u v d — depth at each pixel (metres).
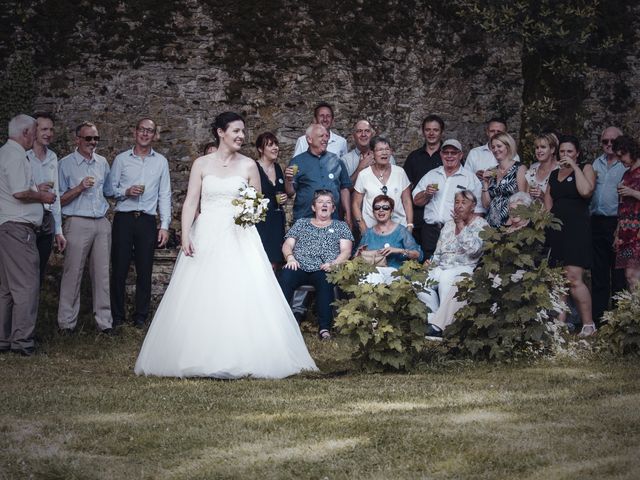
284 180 9.30
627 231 8.38
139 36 10.80
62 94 10.70
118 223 9.07
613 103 11.97
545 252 8.43
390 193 9.01
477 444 4.38
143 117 10.82
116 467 4.16
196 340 6.51
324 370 6.86
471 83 11.56
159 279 10.38
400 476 3.97
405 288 6.70
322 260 8.51
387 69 11.30
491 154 9.61
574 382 5.96
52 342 8.30
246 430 4.73
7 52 10.61
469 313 6.94
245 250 6.77
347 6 11.21
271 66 11.06
